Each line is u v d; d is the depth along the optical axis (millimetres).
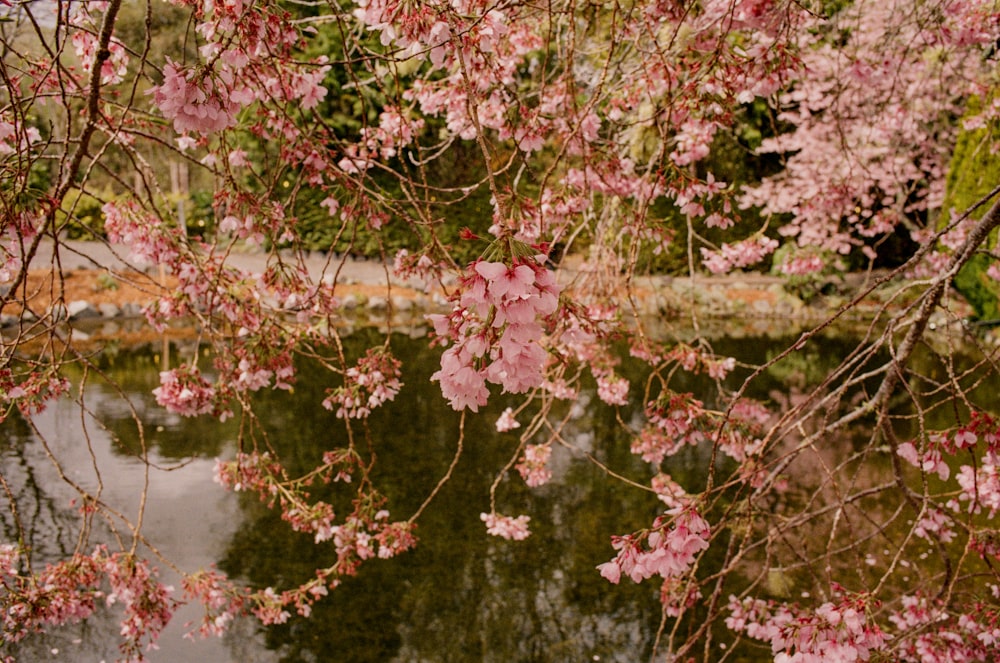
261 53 1936
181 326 11242
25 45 3043
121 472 5867
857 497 2613
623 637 4012
